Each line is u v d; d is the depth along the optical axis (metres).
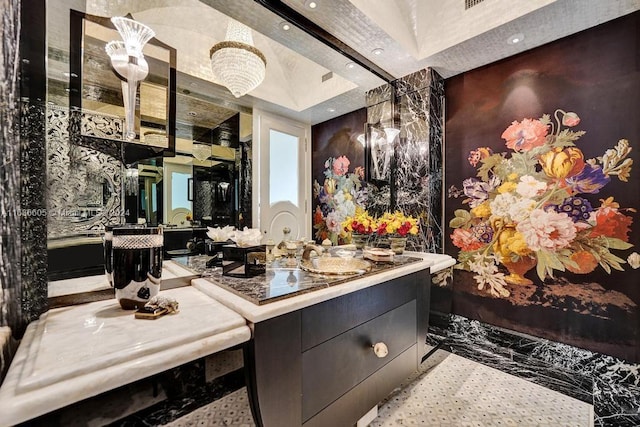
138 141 1.24
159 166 1.35
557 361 1.87
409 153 2.40
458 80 2.37
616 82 1.66
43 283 0.87
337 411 1.13
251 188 1.85
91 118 1.07
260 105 1.92
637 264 1.61
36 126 0.87
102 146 1.11
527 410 1.47
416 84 2.34
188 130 1.51
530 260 1.98
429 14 2.06
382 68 2.28
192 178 1.51
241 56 1.70
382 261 1.62
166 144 1.36
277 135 2.04
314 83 2.21
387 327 1.41
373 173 2.47
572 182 1.81
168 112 1.36
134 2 1.22
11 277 0.80
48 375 0.55
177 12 1.40
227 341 0.77
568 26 1.73
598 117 1.72
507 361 1.98
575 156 1.80
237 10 1.58
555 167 1.87
